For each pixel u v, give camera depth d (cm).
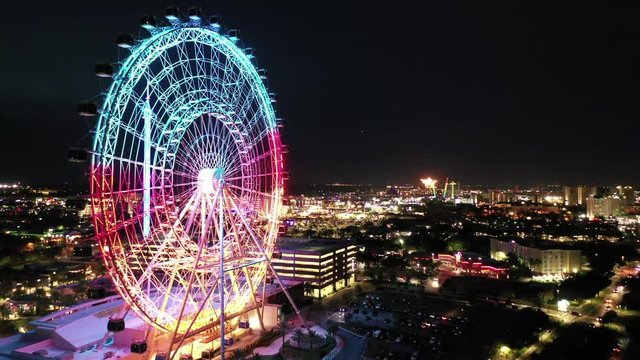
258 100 15100
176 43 12212
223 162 13762
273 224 15762
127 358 12900
